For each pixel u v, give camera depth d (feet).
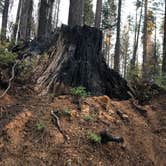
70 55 27.78
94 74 27.89
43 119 21.52
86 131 21.54
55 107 23.13
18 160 18.26
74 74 26.99
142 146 22.39
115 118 24.00
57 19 107.76
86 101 24.45
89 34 29.32
